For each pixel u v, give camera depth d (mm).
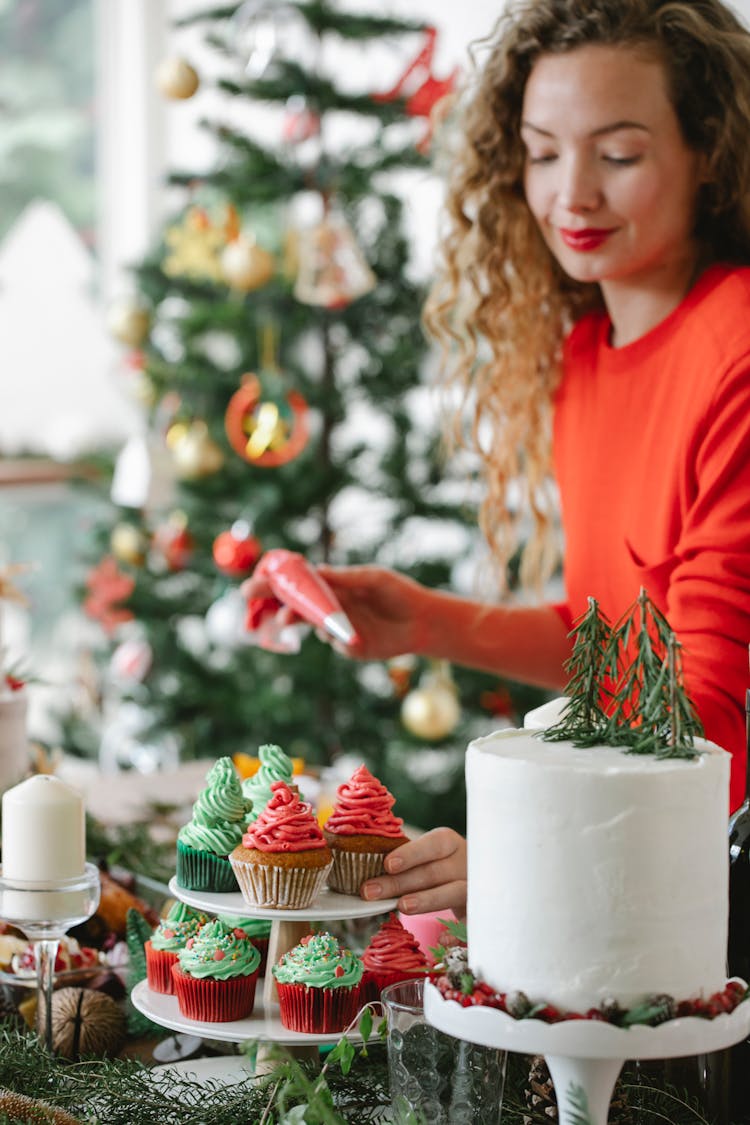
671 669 782
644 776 726
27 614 4281
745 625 1284
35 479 4164
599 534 1588
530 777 737
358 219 3055
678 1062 952
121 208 4598
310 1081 957
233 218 2861
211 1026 1019
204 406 3186
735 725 1247
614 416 1553
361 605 1632
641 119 1363
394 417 3111
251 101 2951
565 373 1682
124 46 4535
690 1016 730
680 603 1330
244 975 1027
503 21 1589
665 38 1363
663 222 1409
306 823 1024
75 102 4496
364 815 1062
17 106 4359
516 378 1757
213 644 3369
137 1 4492
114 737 3334
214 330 3133
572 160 1384
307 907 1026
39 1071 1027
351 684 3061
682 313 1459
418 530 3453
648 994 734
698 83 1385
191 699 3188
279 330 3098
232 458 3137
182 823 1725
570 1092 759
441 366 1841
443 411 1847
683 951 741
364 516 3506
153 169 4574
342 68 3873
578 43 1371
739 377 1364
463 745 3074
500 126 1629
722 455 1363
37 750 1620
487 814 759
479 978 775
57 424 4293
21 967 1201
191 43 4480
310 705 3068
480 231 1718
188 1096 1008
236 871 1028
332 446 3189
